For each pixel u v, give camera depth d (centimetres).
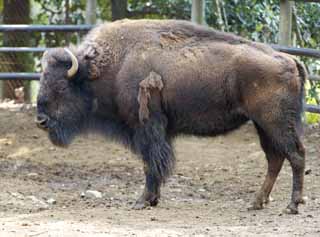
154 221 2392
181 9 4409
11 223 2319
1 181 2942
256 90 2511
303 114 2558
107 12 4772
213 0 4316
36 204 2628
